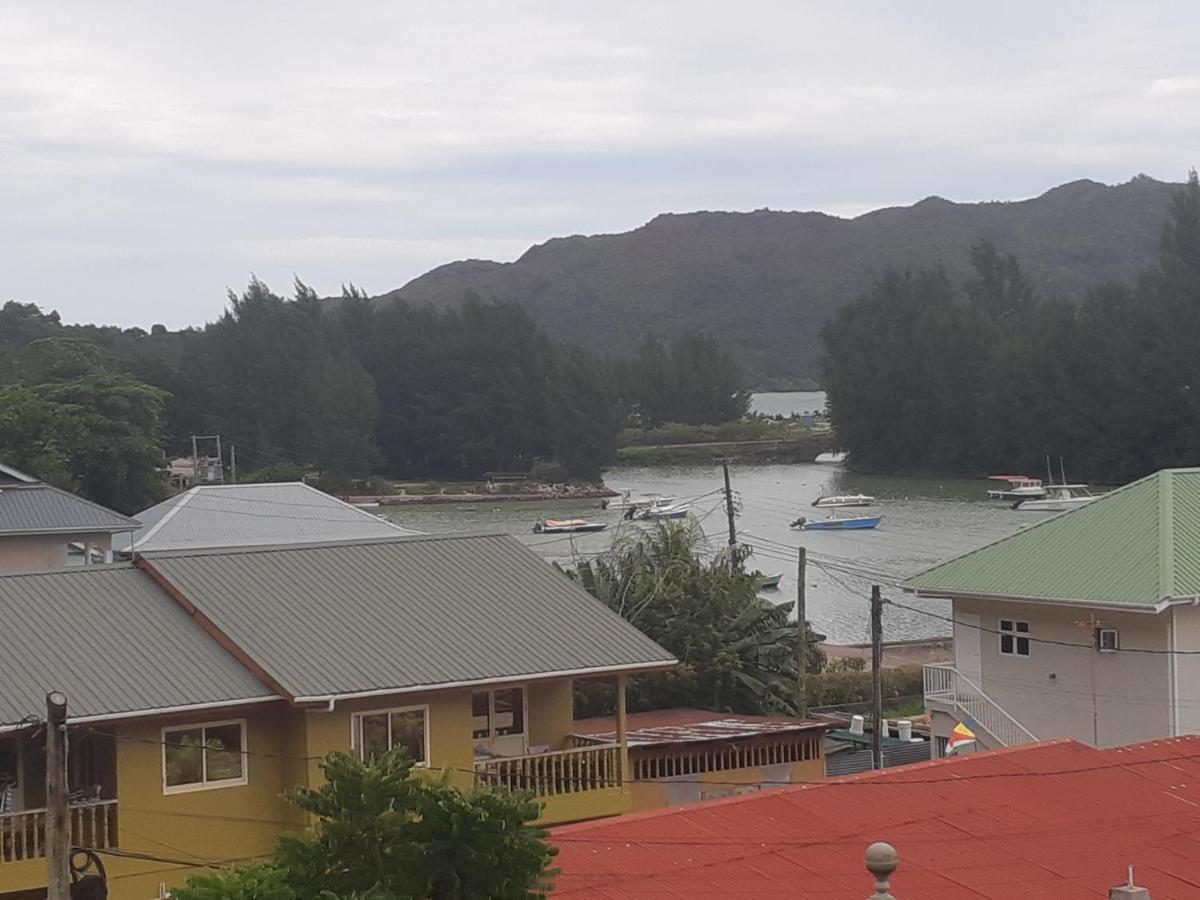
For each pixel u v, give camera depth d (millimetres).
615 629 25062
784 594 70812
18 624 22469
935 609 66125
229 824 21641
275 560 25516
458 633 24047
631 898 16344
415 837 12219
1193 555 31531
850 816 19422
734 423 176375
